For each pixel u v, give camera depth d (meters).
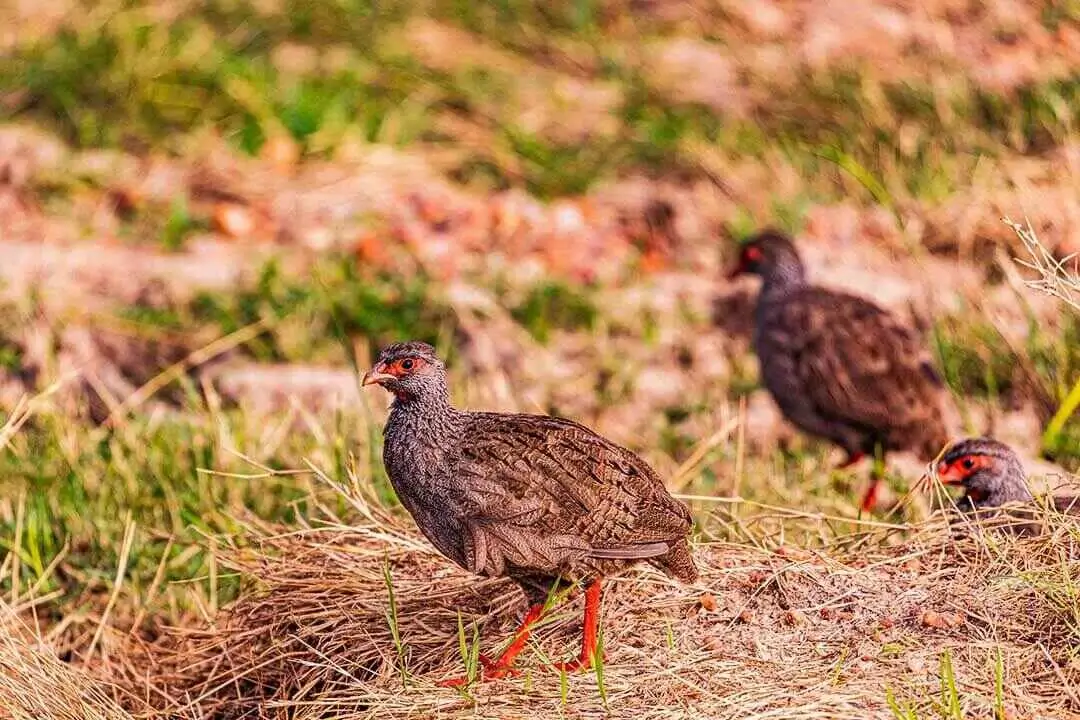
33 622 10.40
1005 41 19.84
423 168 18.02
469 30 20.98
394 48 20.12
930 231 16.03
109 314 14.97
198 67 19.48
